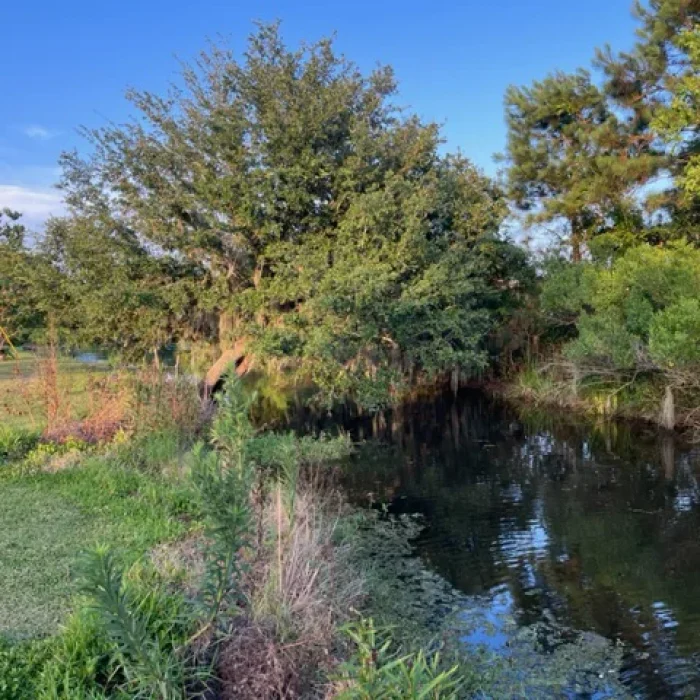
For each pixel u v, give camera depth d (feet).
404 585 20.29
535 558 22.52
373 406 44.88
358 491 31.76
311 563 16.05
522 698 14.25
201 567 15.52
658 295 39.83
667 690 14.48
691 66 49.98
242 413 13.25
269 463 32.86
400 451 41.04
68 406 34.55
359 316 41.88
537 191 64.64
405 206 43.98
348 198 44.83
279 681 11.81
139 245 47.70
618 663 15.67
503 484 32.40
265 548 15.15
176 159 45.98
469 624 17.67
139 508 22.53
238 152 44.06
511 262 62.08
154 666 10.03
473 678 14.90
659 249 44.11
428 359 47.88
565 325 57.41
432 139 48.11
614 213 58.44
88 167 46.32
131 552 17.81
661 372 43.14
